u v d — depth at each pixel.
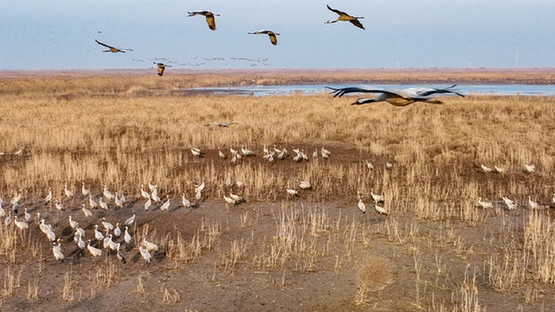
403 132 33.78
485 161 25.44
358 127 35.44
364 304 11.52
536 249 14.70
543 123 36.06
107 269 13.80
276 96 66.94
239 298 11.97
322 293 12.13
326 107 48.06
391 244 15.27
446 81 152.38
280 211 18.92
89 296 12.15
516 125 35.03
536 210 17.92
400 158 26.36
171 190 21.77
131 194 21.16
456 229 16.59
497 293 11.98
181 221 17.95
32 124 38.06
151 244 14.54
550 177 22.88
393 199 20.08
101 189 21.78
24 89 82.94
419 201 18.80
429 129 34.91
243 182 22.47
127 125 36.81
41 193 21.08
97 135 33.41
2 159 27.20
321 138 32.72
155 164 26.11
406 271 13.31
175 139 32.38
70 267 13.95
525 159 25.50
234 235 16.39
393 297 11.84
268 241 15.75
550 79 146.25
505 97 58.22
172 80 126.62
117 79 118.75
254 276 13.16
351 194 21.00
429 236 15.93
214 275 13.27
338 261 14.02
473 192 20.45
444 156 26.34
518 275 12.88
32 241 15.92
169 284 12.79
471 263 13.79
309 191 21.47
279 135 33.44
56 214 18.62
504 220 17.50
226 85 123.31
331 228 16.83
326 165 26.02
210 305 11.65
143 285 12.74
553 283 12.45
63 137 31.33
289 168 25.42
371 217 18.03
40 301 11.88
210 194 21.17
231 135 32.44
